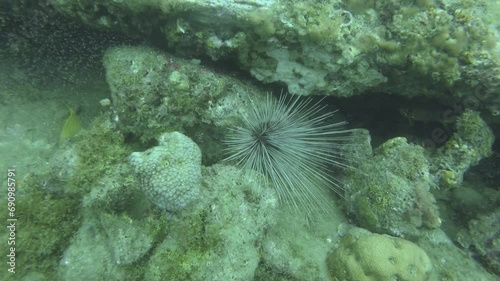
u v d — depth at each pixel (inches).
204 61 28.5
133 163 20.9
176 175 20.9
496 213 29.2
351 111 34.6
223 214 22.9
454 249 28.6
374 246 24.2
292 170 27.3
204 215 22.5
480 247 28.2
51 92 34.0
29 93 33.1
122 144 26.3
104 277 21.3
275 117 28.0
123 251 21.3
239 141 27.2
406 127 34.1
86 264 21.5
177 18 24.0
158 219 22.2
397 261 23.5
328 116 31.8
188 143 22.8
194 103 26.4
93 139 25.0
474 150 28.3
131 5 23.4
